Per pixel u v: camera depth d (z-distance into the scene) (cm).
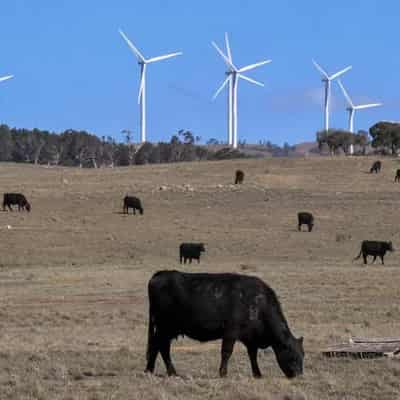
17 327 11356
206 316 6994
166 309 7088
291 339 6988
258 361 8188
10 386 6750
